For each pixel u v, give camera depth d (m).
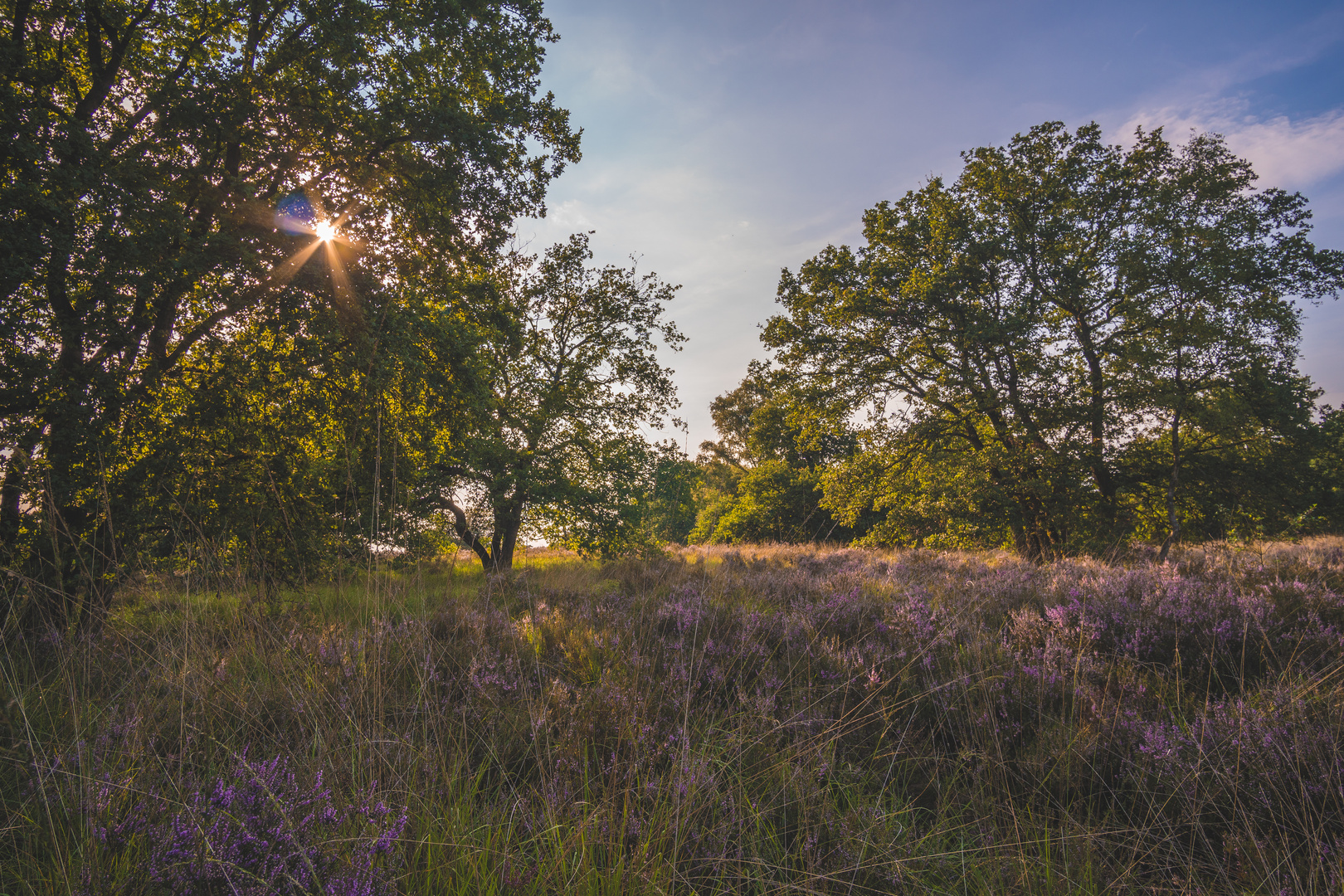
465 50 9.77
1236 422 15.52
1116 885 1.93
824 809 2.31
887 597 6.80
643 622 5.18
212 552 5.03
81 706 2.77
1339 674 3.18
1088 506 17.81
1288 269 16.19
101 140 6.75
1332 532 20.92
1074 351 19.31
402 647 3.88
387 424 7.97
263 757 2.42
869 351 20.72
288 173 8.40
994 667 3.61
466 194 9.34
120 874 1.66
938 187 20.52
